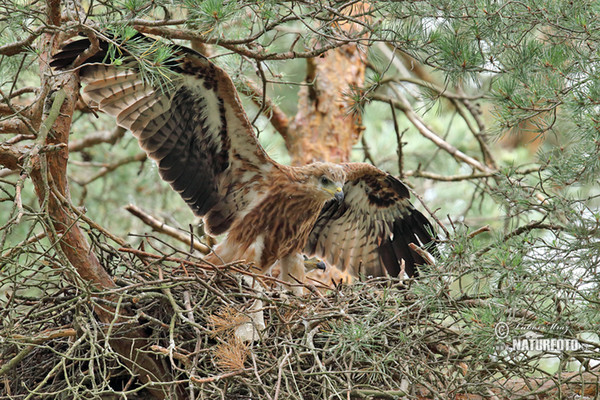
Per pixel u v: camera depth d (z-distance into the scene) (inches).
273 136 793.6
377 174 555.2
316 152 665.6
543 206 389.4
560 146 402.3
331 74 676.7
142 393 435.5
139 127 482.3
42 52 411.2
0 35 433.7
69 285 414.9
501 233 384.8
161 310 416.8
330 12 415.2
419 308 409.7
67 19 430.3
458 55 391.5
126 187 744.3
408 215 582.6
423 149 807.1
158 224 580.1
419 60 408.2
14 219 324.2
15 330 388.5
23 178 342.6
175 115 482.9
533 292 365.1
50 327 418.0
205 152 502.9
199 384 374.0
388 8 402.0
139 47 365.1
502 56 394.9
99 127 719.7
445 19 390.9
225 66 542.9
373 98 633.6
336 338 380.8
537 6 374.3
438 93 471.2
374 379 386.9
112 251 433.4
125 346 410.6
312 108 674.2
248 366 387.2
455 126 839.1
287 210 519.5
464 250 376.2
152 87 464.4
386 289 414.3
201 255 638.5
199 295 422.9
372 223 594.6
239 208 522.3
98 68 446.6
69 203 382.9
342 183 524.1
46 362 414.3
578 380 425.1
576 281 357.7
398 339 412.2
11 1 394.9
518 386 428.1
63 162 393.7
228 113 478.3
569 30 364.8
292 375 355.3
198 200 517.0
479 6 382.6
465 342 393.4
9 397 378.0
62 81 399.2
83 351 408.8
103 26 372.5
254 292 419.2
